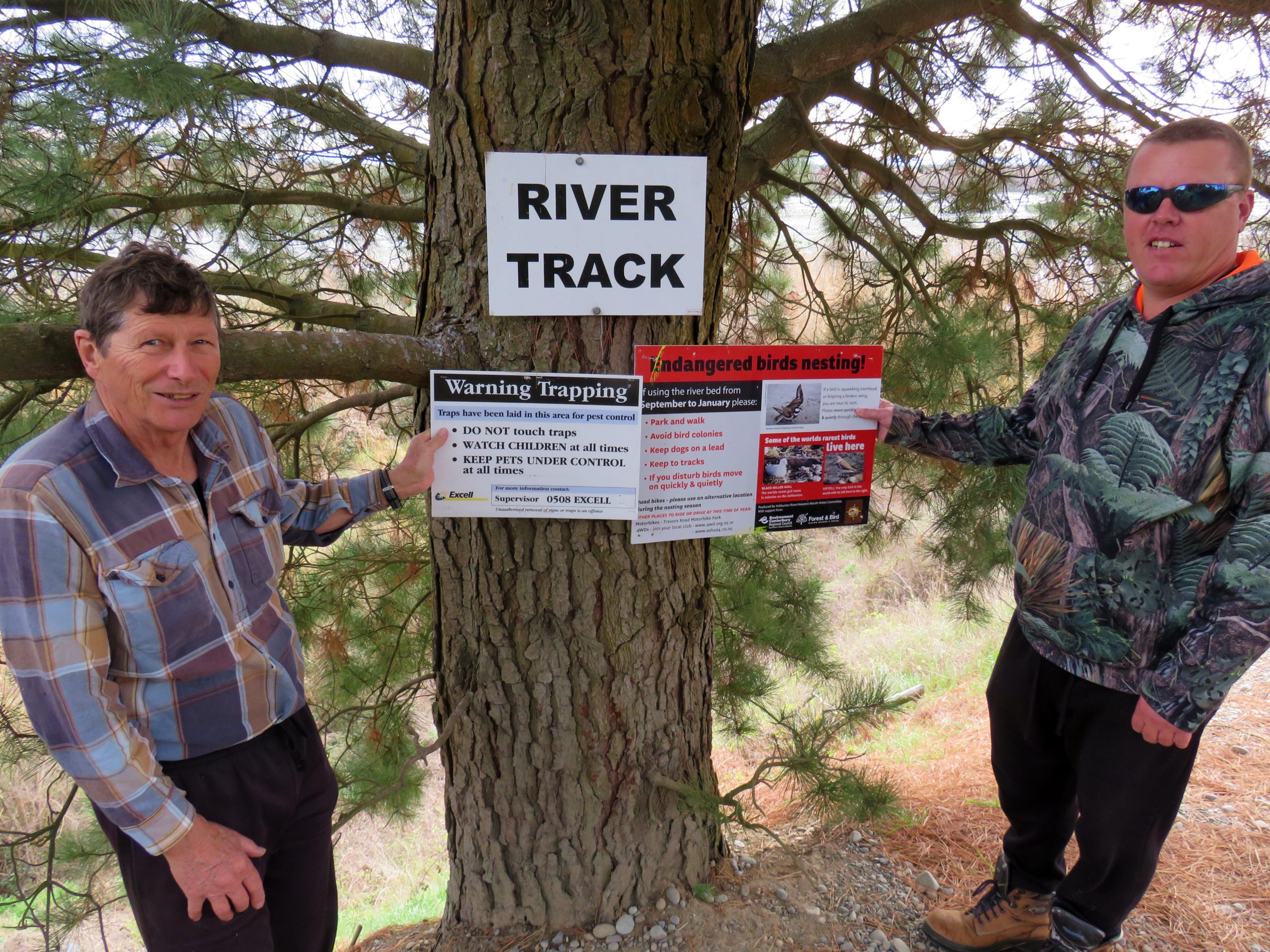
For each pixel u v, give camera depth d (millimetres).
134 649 1262
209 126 2158
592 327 1654
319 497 1653
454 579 1869
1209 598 1388
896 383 2879
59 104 1863
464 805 2062
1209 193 1379
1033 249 3143
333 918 1780
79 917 2564
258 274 2850
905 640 5504
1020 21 2564
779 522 1881
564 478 1707
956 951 1998
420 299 1771
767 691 2986
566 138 1537
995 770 1930
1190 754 1545
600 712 1929
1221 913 2203
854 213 3523
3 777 3576
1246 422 1362
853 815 1873
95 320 1163
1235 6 2586
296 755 1521
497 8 1483
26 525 1132
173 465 1320
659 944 2004
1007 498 2842
